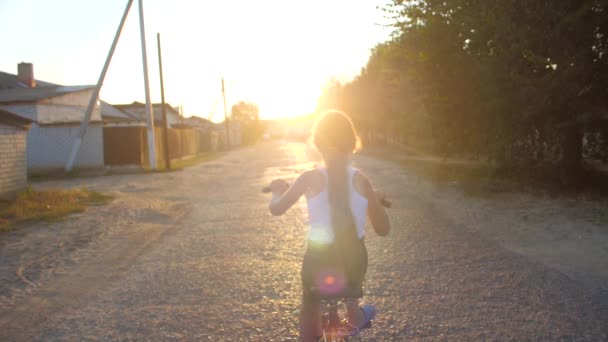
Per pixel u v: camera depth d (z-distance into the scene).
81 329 4.75
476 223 9.74
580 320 4.66
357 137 3.11
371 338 4.34
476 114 14.84
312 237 2.95
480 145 15.93
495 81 13.48
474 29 13.38
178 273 6.59
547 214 10.38
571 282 5.82
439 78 14.98
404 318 4.79
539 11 12.23
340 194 2.96
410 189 15.39
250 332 4.55
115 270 6.88
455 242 8.09
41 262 7.39
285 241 8.47
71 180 21.23
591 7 11.45
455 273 6.29
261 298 5.47
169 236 9.27
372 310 3.27
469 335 4.38
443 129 16.52
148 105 25.48
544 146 15.23
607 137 14.23
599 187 13.96
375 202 3.10
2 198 13.43
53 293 5.92
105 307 5.34
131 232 9.76
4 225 9.91
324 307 3.26
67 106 28.59
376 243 8.12
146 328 4.72
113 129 26.36
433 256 7.19
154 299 5.55
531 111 12.70
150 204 13.64
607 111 12.16
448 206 11.93
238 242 8.50
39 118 25.75
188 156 39.28
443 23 14.09
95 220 11.03
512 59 12.95
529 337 4.31
